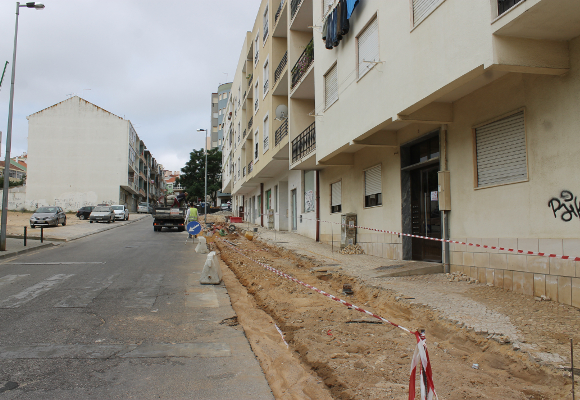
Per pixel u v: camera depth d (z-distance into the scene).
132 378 4.25
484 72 6.90
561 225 6.10
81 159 54.91
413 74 8.05
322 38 12.86
